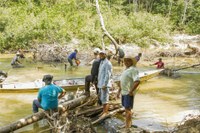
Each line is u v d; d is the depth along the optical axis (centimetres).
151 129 844
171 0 5425
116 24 3203
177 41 3575
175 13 5206
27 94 1265
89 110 927
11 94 1261
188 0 5403
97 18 3148
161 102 1150
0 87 1312
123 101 798
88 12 3528
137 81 757
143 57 2473
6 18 3253
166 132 765
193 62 2331
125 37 3134
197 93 1310
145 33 3247
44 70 1888
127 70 779
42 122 905
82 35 2891
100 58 927
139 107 1077
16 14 3622
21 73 1770
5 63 2198
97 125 876
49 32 2888
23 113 1007
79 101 937
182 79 1633
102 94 906
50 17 3088
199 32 4338
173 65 2175
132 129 790
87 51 2609
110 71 901
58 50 2433
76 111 911
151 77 1571
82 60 2333
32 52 2816
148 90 1355
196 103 1142
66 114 840
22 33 2948
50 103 819
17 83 1384
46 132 823
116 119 895
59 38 2820
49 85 829
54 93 823
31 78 1616
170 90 1359
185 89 1384
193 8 5047
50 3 4372
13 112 1017
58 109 848
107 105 911
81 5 3872
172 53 2684
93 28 2891
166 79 1619
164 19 3772
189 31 4394
